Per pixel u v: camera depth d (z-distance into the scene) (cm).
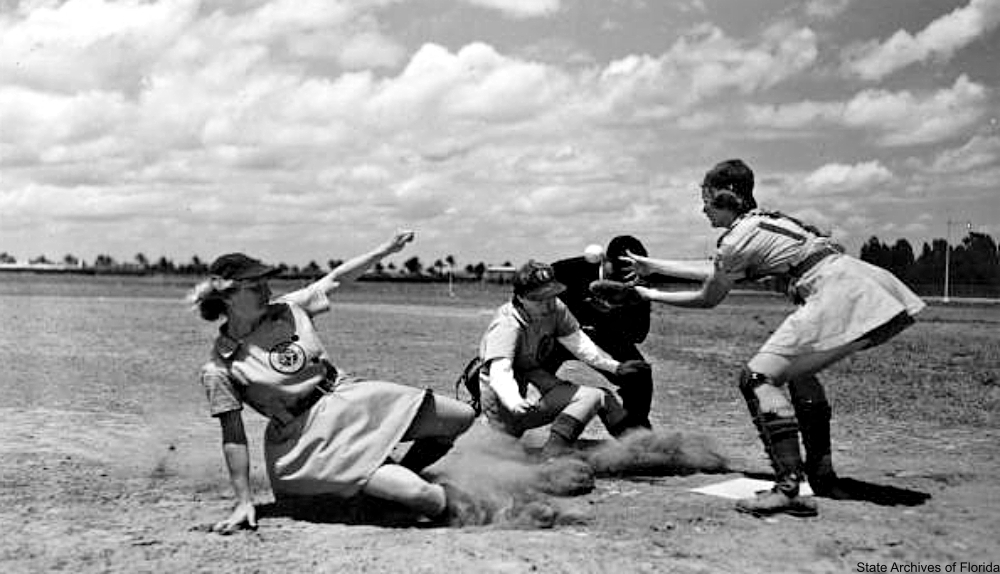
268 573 466
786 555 507
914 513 595
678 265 693
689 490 663
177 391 1188
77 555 492
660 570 477
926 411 1070
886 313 572
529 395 748
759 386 590
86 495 634
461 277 9719
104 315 2911
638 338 789
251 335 565
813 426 639
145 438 858
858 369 1562
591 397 709
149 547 508
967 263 7388
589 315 778
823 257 600
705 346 2038
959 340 2275
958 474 716
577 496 645
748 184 631
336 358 1641
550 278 689
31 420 948
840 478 699
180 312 3133
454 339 2131
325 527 555
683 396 1197
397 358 1645
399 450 769
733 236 616
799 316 589
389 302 5006
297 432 563
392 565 479
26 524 555
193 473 711
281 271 567
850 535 543
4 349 1719
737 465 758
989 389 1283
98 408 1039
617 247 774
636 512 595
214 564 479
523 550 508
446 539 530
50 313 3014
